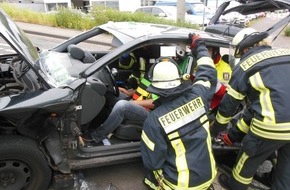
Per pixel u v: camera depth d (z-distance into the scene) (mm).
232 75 2605
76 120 2578
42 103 2355
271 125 2355
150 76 2232
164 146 2189
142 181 2994
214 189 2943
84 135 3053
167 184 2314
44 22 12648
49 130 2508
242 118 2838
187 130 2213
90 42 5465
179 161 2240
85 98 2789
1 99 2414
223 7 5414
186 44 3059
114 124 2859
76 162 2670
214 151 3016
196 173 2242
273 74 2379
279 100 2342
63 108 2432
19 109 2293
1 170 2424
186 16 13906
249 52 2580
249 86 2480
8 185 2480
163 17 13570
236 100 2584
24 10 14000
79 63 3170
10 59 3594
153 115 2211
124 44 2941
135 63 3537
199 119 2258
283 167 2676
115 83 3328
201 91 2322
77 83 2584
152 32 3135
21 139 2453
